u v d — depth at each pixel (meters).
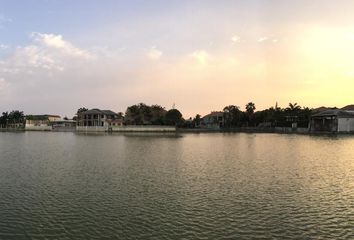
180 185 31.55
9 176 36.41
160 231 19.34
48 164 46.16
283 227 19.95
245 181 33.53
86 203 25.06
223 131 182.88
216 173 38.34
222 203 25.09
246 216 21.95
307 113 172.38
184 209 23.50
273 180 34.06
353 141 92.62
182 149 69.88
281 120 186.50
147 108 192.12
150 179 34.56
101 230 19.52
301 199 26.30
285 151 64.62
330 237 18.48
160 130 173.25
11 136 130.50
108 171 39.81
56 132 174.75
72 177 35.75
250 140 101.06
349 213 22.62
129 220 21.17
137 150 67.31
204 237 18.47
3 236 18.62
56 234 18.95
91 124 193.50
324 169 41.41
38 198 26.55
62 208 23.73
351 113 140.00
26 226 20.14
